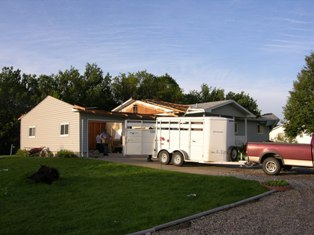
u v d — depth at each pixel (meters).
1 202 10.37
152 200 10.57
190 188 12.26
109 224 8.31
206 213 9.45
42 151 25.42
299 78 36.44
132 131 21.33
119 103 53.88
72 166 17.53
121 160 21.91
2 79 47.59
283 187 12.72
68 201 10.45
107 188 12.30
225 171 17.86
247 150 17.44
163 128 20.39
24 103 45.91
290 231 7.92
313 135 16.23
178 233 7.91
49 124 28.14
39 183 12.88
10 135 43.53
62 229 7.97
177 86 62.62
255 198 11.28
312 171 18.47
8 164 19.19
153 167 18.69
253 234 7.77
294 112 35.09
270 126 40.53
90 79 52.53
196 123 19.27
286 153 16.48
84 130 25.20
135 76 58.31
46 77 51.56
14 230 7.89
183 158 19.44
